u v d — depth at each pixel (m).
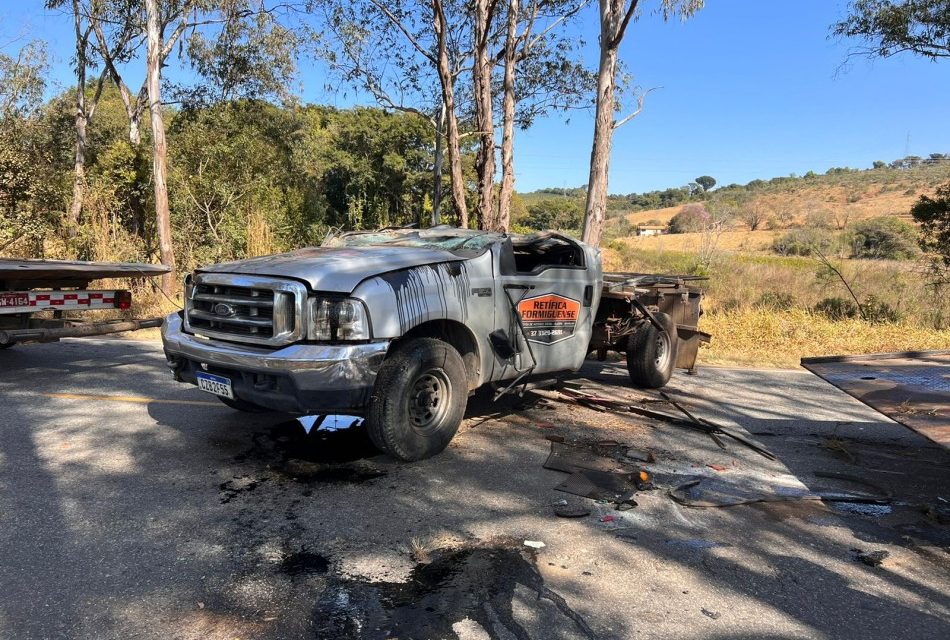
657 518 3.69
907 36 13.57
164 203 14.54
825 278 17.33
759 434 5.61
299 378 3.83
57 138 21.64
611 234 69.44
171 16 18.09
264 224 17.25
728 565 3.15
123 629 2.45
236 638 2.41
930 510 3.90
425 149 33.84
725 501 3.98
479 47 13.95
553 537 3.38
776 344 11.30
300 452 4.58
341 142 33.03
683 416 6.10
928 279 15.11
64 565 2.92
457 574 2.95
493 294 4.93
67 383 6.58
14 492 3.73
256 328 4.12
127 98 21.11
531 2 15.56
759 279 18.33
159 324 7.70
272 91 21.39
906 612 2.77
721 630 2.57
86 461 4.29
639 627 2.57
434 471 4.32
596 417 5.89
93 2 19.17
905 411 3.88
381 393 4.14
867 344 11.23
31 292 6.55
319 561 3.03
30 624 2.46
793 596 2.87
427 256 4.61
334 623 2.53
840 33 14.30
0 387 6.34
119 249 15.20
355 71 16.72
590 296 6.04
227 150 18.89
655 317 7.20
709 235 32.34
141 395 6.11
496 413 5.89
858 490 4.29
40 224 14.12
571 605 2.71
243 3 17.61
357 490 3.94
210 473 4.13
